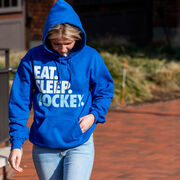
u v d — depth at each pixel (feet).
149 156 38.45
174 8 126.72
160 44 121.49
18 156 17.07
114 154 38.99
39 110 17.63
